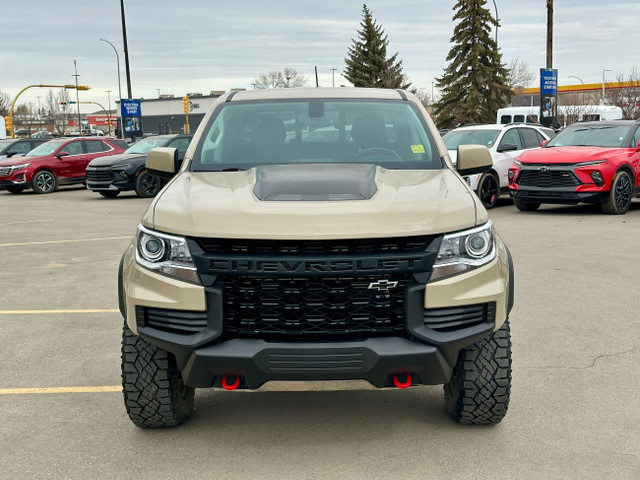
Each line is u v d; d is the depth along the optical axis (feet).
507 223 40.45
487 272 11.57
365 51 231.91
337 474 11.31
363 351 10.89
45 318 21.27
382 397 14.70
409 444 12.38
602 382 15.20
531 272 26.58
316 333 11.10
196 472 11.44
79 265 29.86
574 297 22.71
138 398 12.41
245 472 11.43
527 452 11.99
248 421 13.53
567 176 42.65
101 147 78.18
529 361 16.62
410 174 13.78
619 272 26.37
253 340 11.09
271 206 11.59
